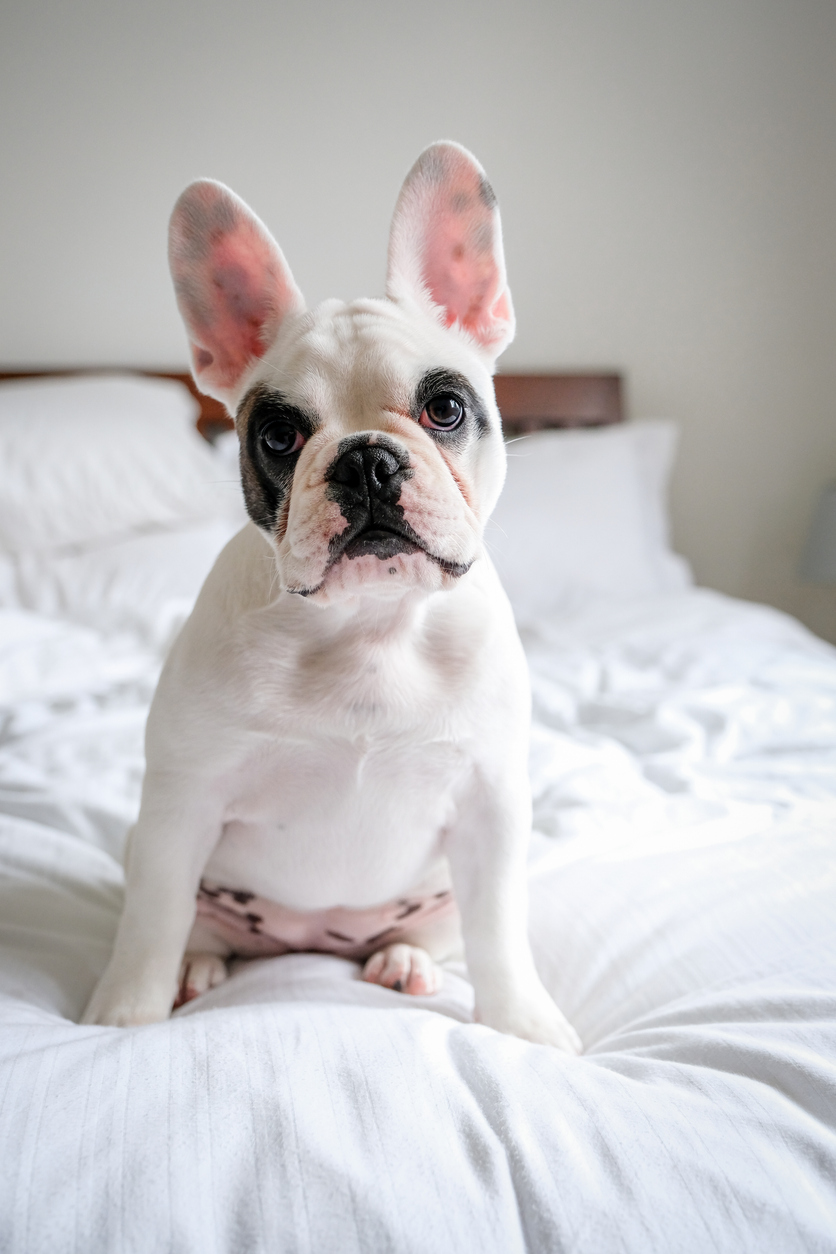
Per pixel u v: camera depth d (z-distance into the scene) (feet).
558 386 10.06
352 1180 1.65
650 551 9.28
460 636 2.82
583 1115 1.84
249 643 2.72
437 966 3.40
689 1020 2.38
